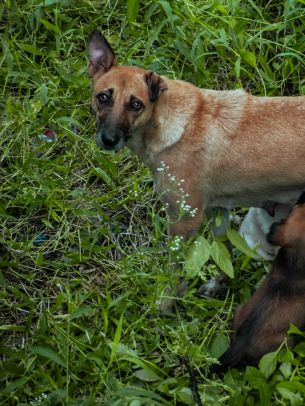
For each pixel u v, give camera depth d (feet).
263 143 20.04
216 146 20.16
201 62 25.44
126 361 19.62
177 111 20.11
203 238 19.93
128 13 25.86
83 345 19.71
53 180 23.36
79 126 24.40
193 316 20.86
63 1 27.02
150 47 25.85
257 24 26.99
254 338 18.74
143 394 18.52
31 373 19.22
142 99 19.62
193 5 26.43
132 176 23.82
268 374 18.43
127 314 20.61
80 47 26.78
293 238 18.80
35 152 24.36
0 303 20.92
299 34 26.71
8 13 26.68
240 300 21.61
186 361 19.22
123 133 19.67
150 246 22.75
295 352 19.47
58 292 21.47
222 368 19.15
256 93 25.86
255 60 25.54
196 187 20.51
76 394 19.12
